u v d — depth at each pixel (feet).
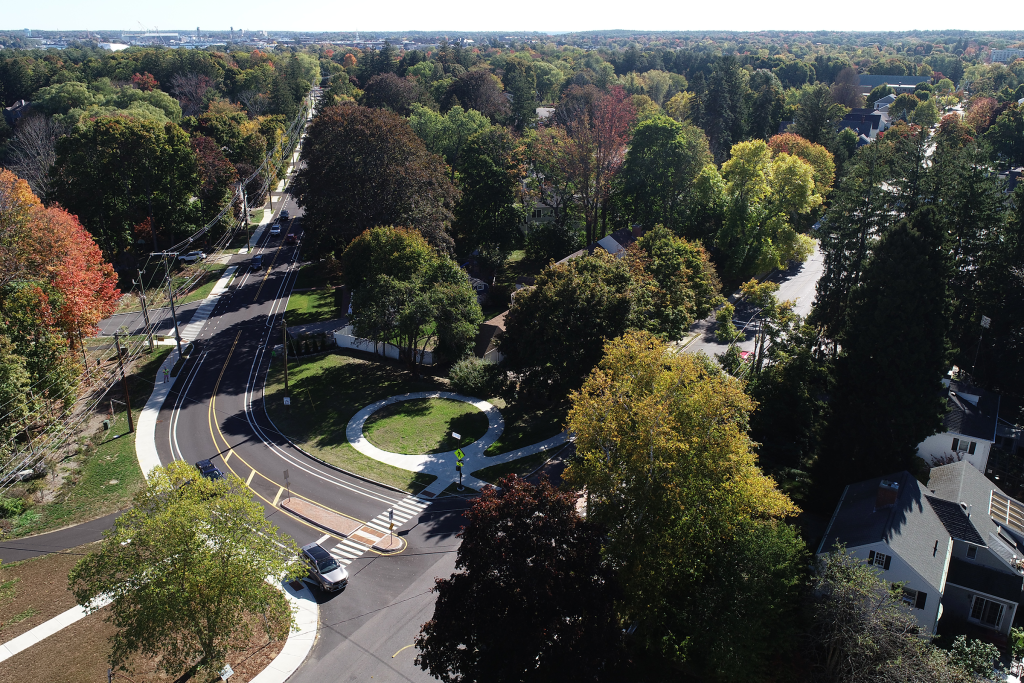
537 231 331.98
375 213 288.30
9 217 207.41
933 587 118.11
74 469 169.58
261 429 192.03
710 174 317.22
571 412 134.72
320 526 150.30
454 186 321.52
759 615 109.09
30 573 132.36
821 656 119.55
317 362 234.99
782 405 176.65
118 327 254.47
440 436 189.88
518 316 195.00
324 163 290.97
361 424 195.62
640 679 115.65
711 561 119.55
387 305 220.02
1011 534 144.66
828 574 118.21
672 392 130.41
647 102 493.77
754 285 206.80
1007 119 426.51
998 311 209.15
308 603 127.34
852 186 230.27
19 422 155.84
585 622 98.22
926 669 104.47
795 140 381.19
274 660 113.39
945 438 177.06
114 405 202.39
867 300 156.66
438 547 143.95
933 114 530.27
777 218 306.96
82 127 295.48
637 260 234.38
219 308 277.03
